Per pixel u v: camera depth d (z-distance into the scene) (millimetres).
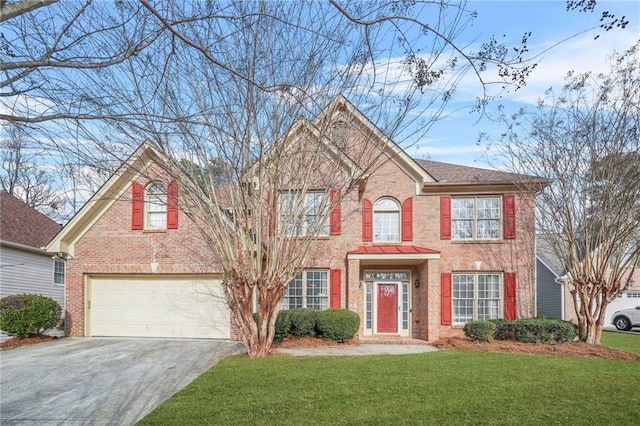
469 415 7715
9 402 8930
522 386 9492
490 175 19281
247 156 11492
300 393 8875
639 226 16078
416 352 14227
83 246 17562
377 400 8477
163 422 7363
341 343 15984
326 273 18266
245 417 7574
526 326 15945
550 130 16906
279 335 15602
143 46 4445
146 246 17375
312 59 10656
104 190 17094
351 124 12258
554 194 16969
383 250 17688
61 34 4273
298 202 12375
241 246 11984
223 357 12906
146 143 11336
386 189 19094
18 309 16062
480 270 18641
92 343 15852
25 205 23953
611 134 15750
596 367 11539
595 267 16438
